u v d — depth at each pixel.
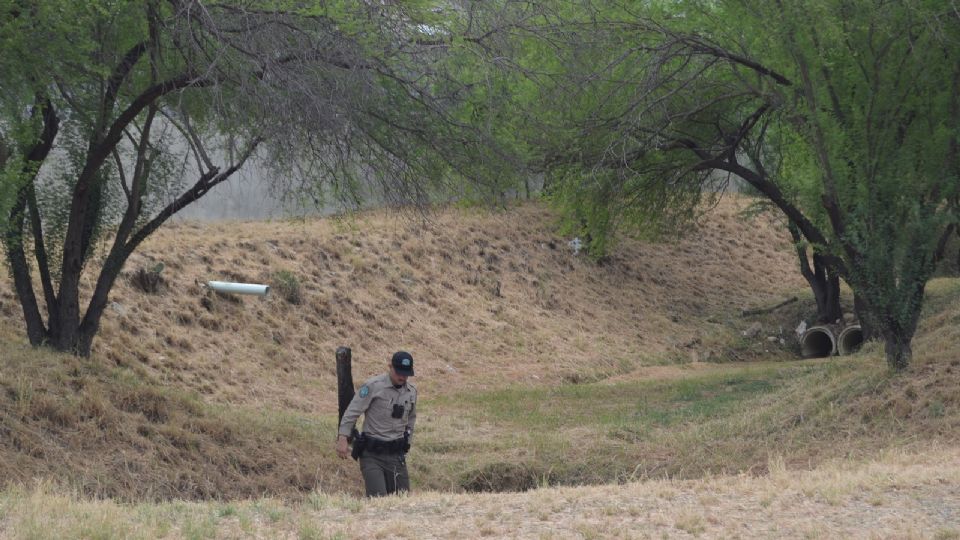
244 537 12.42
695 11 35.50
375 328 51.81
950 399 25.14
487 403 41.12
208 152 27.80
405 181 27.11
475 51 26.27
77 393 23.91
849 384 28.52
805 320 66.31
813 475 17.89
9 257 27.06
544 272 66.94
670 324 66.69
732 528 12.89
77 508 13.48
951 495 14.77
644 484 17.30
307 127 23.22
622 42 35.41
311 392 41.91
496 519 13.65
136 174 27.77
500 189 29.61
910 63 28.58
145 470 21.98
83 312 37.59
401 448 16.59
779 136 41.19
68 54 23.12
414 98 26.48
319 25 24.00
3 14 21.98
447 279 60.31
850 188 28.41
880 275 27.84
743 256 81.44
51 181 27.69
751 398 35.91
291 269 51.94
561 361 55.56
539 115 33.03
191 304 43.44
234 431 25.91
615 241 47.06
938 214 27.72
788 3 28.67
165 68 25.33
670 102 37.88
